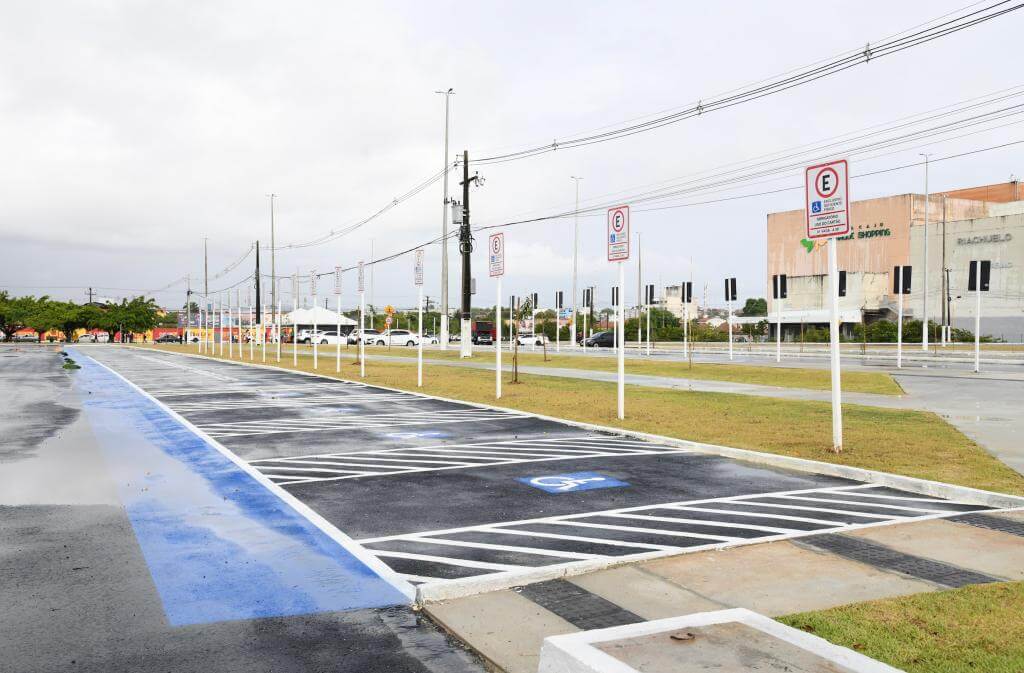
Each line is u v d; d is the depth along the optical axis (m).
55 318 108.81
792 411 17.12
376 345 77.31
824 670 3.83
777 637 4.27
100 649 4.89
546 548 7.10
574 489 9.80
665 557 6.71
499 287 21.48
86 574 6.40
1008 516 8.12
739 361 39.31
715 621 4.53
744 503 8.95
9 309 108.94
